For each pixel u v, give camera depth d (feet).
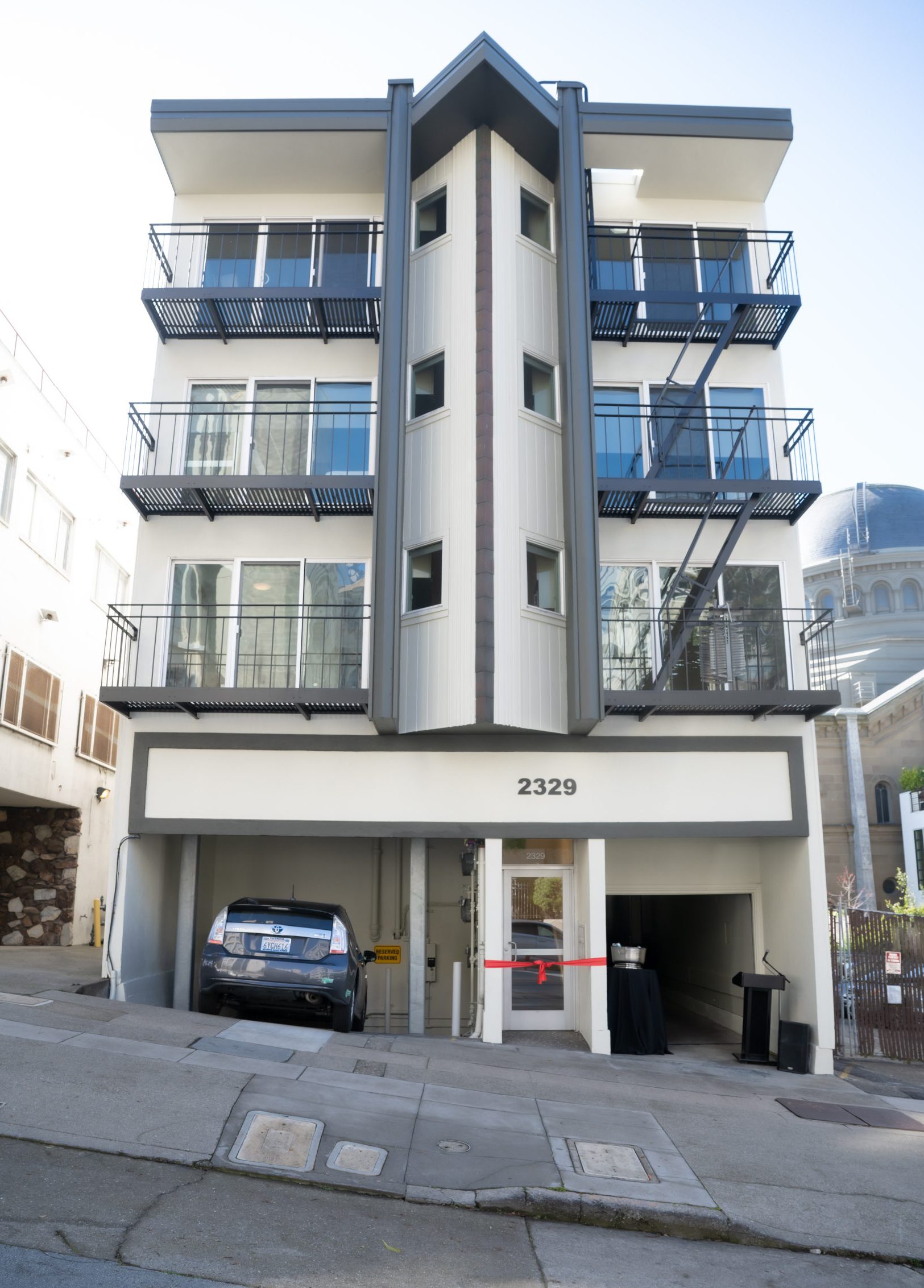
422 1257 18.98
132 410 50.16
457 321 47.44
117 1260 17.06
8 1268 16.17
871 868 137.49
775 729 47.47
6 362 57.67
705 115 50.96
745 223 54.85
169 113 50.42
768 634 49.34
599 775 46.42
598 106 50.57
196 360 52.26
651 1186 23.99
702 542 50.19
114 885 46.01
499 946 45.14
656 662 48.80
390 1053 35.29
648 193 54.49
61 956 55.52
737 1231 22.16
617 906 84.38
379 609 44.27
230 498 48.75
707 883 53.06
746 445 51.44
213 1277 16.89
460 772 46.24
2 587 57.21
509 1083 32.78
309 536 50.19
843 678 196.65
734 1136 29.07
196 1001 54.39
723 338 49.39
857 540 232.32
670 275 53.93
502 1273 18.74
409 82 49.83
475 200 48.19
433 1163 24.02
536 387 48.19
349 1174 22.67
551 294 49.88
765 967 51.37
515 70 47.96
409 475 47.21
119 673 48.34
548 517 46.62
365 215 54.24
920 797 132.98
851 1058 47.44
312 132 50.24
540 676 44.73
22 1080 25.61
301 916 38.45
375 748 46.55
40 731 62.44
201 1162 22.07
